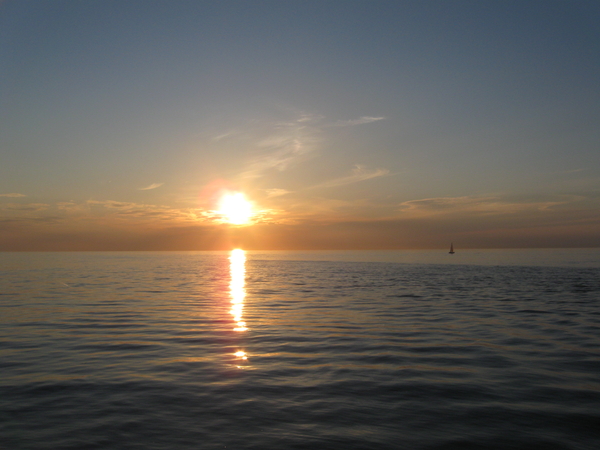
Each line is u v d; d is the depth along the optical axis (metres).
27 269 85.50
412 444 7.89
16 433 8.34
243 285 47.81
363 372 12.64
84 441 7.99
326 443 7.92
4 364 13.54
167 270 85.88
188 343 16.83
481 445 7.85
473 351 15.22
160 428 8.59
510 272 69.81
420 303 29.95
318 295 36.25
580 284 45.81
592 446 7.82
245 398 10.38
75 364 13.57
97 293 37.44
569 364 13.38
